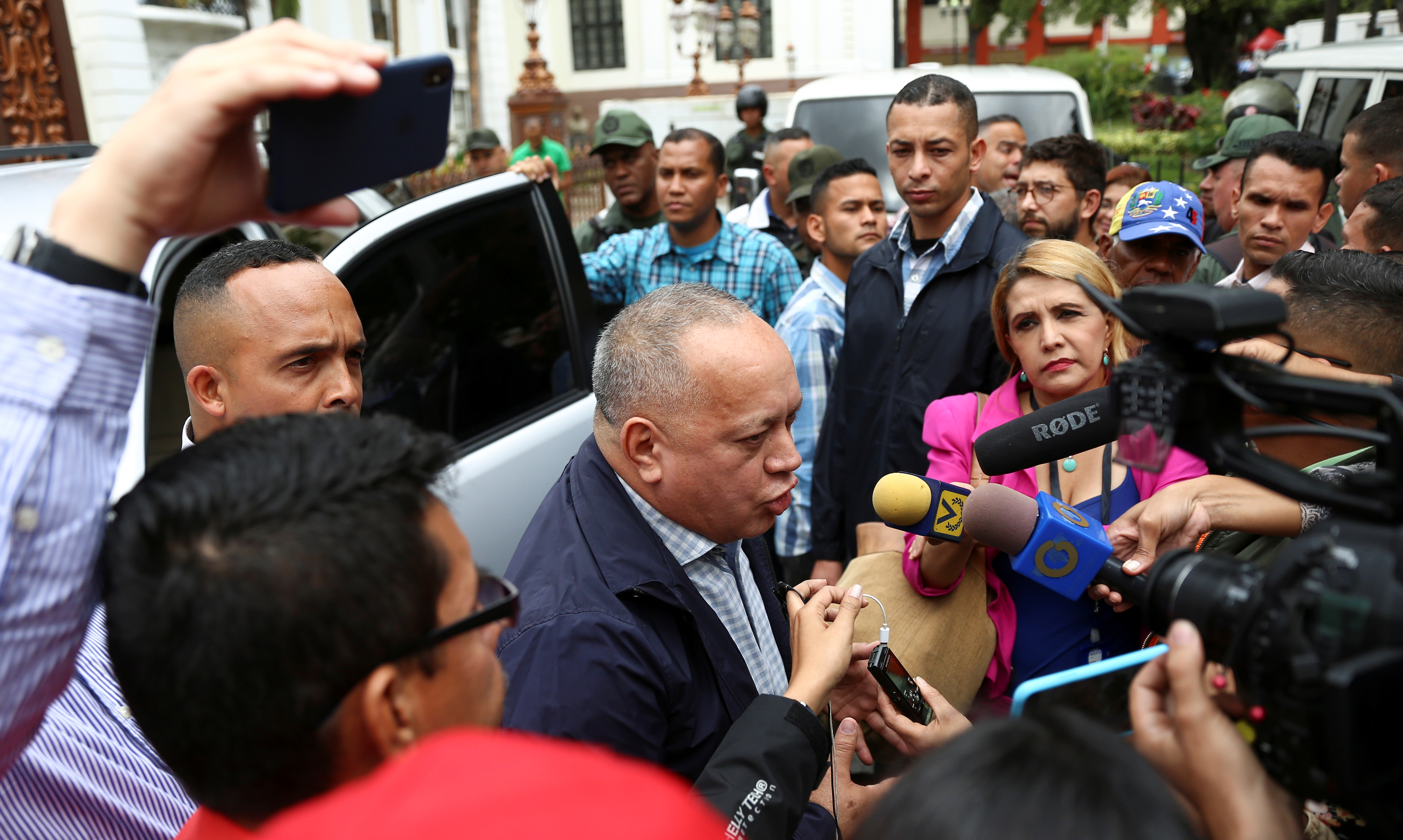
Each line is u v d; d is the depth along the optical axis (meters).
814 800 1.49
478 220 2.83
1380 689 0.68
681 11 16.36
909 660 1.76
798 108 6.32
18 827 1.14
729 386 1.38
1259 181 3.12
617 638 1.35
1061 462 1.88
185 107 0.73
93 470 0.74
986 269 2.71
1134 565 1.49
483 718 0.88
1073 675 0.95
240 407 1.72
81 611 0.76
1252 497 1.58
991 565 1.86
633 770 0.52
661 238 4.14
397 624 0.77
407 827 0.46
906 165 2.78
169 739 0.78
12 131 8.06
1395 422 0.75
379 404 2.50
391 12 16.53
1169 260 2.80
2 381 0.70
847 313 2.94
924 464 2.72
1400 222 2.39
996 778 0.61
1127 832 0.58
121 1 9.48
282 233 3.14
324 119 0.76
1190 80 20.16
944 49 35.03
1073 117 6.01
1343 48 5.81
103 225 0.75
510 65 23.36
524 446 2.74
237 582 0.73
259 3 11.82
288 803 0.79
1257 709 0.77
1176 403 0.88
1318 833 1.08
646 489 1.48
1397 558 0.72
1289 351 0.85
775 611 1.75
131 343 0.76
